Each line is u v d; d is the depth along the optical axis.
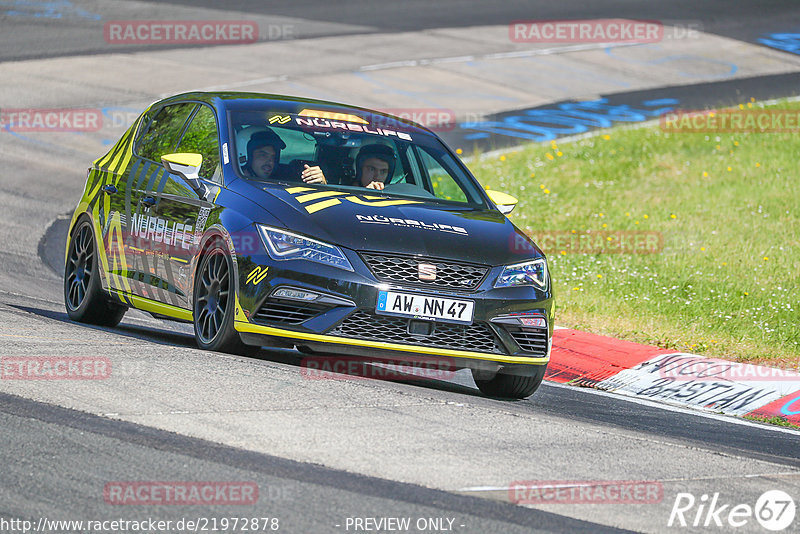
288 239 22.98
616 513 15.47
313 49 95.81
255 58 91.44
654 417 24.95
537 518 14.88
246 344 23.56
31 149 63.69
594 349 32.12
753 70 94.25
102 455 15.91
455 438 18.64
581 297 38.97
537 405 24.34
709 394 28.38
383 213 24.20
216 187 25.17
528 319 24.09
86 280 30.19
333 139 27.20
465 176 28.27
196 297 24.70
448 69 91.38
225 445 16.77
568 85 88.19
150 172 28.06
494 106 80.62
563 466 17.72
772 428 25.36
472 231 24.67
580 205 55.00
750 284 41.09
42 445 16.19
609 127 74.38
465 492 15.71
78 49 89.81
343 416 19.11
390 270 22.97
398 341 22.91
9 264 40.66
